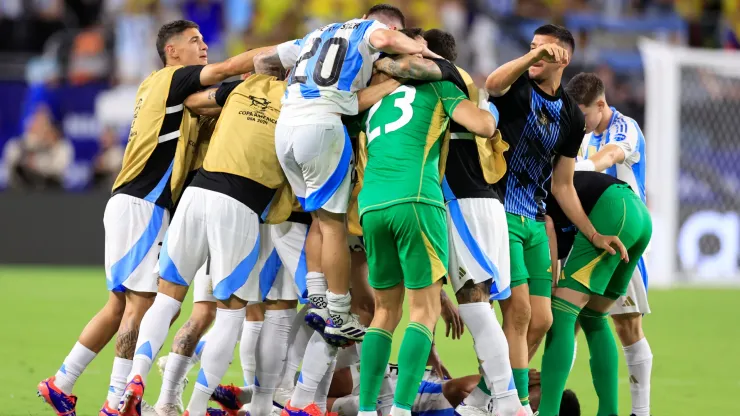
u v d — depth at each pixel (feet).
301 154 54.95
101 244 180.14
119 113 178.40
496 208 55.57
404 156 53.11
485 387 56.24
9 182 180.24
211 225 56.49
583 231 58.34
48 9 195.00
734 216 167.22
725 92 167.12
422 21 196.24
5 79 179.11
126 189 60.29
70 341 99.35
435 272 52.95
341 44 55.52
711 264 167.02
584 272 58.29
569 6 200.13
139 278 59.26
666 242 161.58
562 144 58.54
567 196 58.85
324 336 56.08
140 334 56.03
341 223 56.24
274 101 58.80
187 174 62.69
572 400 58.80
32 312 122.72
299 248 59.82
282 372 62.18
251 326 61.87
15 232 180.04
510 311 57.06
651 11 201.46
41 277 166.09
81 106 178.50
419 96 54.19
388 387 59.16
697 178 166.61
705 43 198.70
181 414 60.39
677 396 74.13
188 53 65.26
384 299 54.75
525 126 57.21
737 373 85.30
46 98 178.40
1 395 70.13
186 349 56.85
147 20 193.77
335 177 55.47
